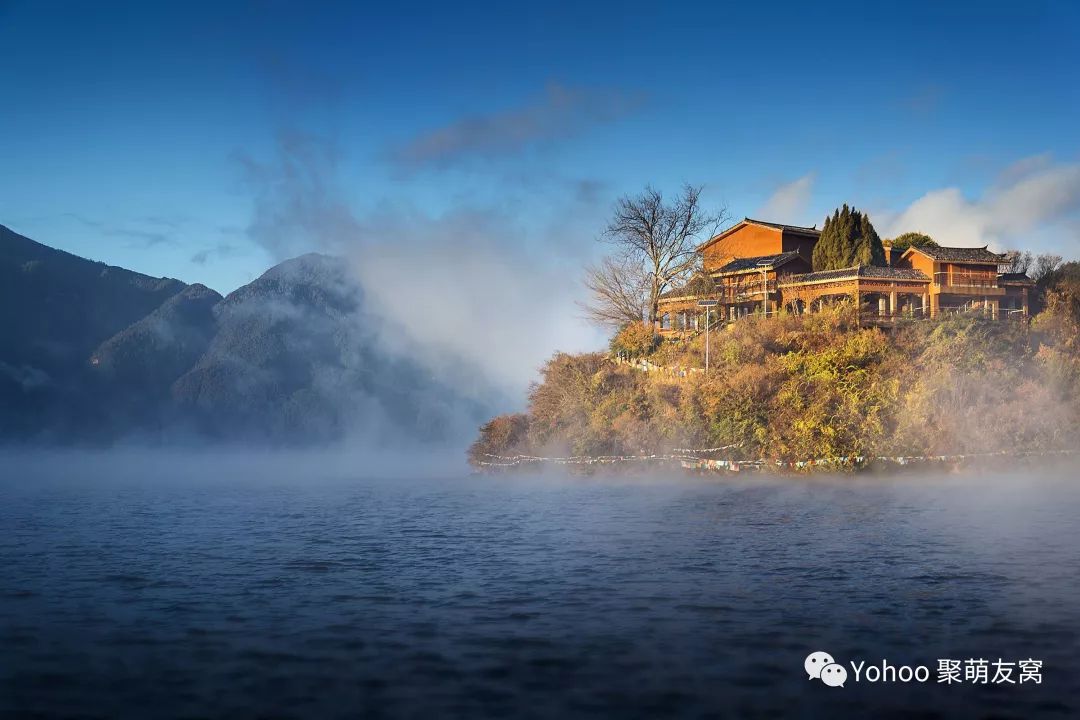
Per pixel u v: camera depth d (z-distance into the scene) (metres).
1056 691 14.86
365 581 24.75
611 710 14.16
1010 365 61.28
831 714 14.00
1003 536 30.88
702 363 68.12
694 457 61.00
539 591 22.95
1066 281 80.19
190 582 24.95
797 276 81.75
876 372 60.62
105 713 14.30
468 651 17.42
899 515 37.25
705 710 14.15
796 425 57.97
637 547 30.05
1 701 14.86
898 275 77.56
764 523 35.62
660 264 83.00
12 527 40.00
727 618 19.70
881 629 18.62
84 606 21.81
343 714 14.12
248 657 17.22
